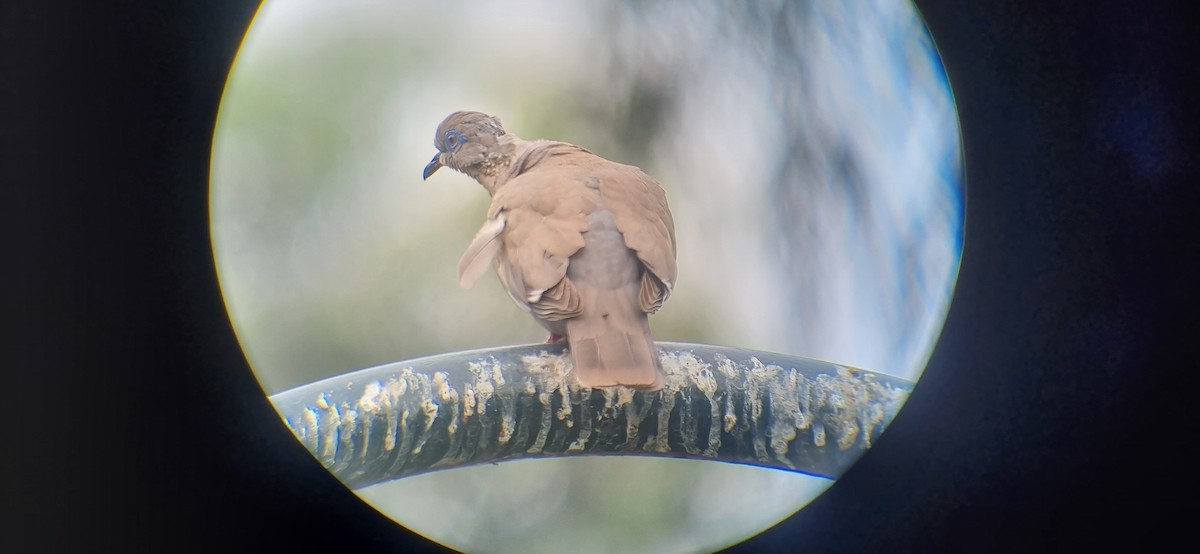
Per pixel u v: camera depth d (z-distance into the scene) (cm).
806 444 687
